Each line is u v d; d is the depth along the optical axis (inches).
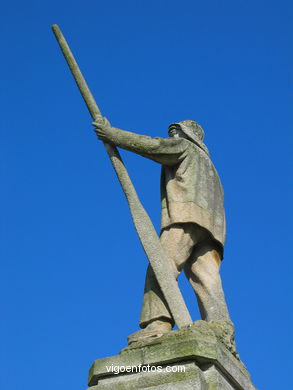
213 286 366.3
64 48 395.2
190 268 375.2
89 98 381.7
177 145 376.2
